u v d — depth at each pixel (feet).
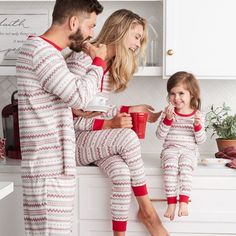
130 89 9.58
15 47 9.09
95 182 7.86
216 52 8.42
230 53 8.41
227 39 8.39
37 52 6.21
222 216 7.86
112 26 7.76
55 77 6.15
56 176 6.40
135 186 7.62
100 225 7.92
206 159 8.07
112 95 9.61
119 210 7.56
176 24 8.41
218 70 8.43
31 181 6.45
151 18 9.11
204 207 7.86
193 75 8.25
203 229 7.91
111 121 7.77
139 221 7.89
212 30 8.39
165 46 8.46
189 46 8.43
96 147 7.71
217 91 9.49
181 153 7.97
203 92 9.51
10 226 8.09
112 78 7.93
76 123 7.78
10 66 8.86
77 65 7.49
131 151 7.56
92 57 6.73
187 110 8.29
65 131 6.41
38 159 6.40
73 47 6.69
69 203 6.55
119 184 7.52
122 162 7.63
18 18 9.09
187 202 7.62
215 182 7.83
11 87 9.64
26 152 6.50
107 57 7.84
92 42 7.89
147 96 9.57
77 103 6.27
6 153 8.84
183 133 8.24
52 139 6.38
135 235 7.92
